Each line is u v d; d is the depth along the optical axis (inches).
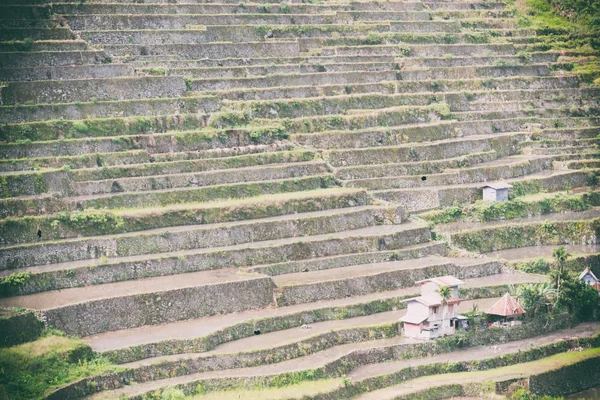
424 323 5600.4
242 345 5241.1
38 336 5017.2
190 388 4862.2
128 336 5182.1
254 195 6530.5
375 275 5999.0
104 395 4731.8
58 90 6624.0
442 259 6387.8
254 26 7829.7
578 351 5802.2
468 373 5403.5
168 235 5959.6
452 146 7573.8
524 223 6973.4
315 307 5684.1
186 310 5462.6
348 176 7012.8
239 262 5964.6
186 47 7401.6
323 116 7367.1
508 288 6176.2
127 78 6855.3
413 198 6988.2
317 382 5049.2
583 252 6771.7
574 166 7815.0
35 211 5861.2
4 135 6269.7
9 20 6993.1
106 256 5802.2
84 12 7317.9
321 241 6205.7
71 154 6338.6
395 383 5231.3
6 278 5374.0
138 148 6555.1
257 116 7185.0
